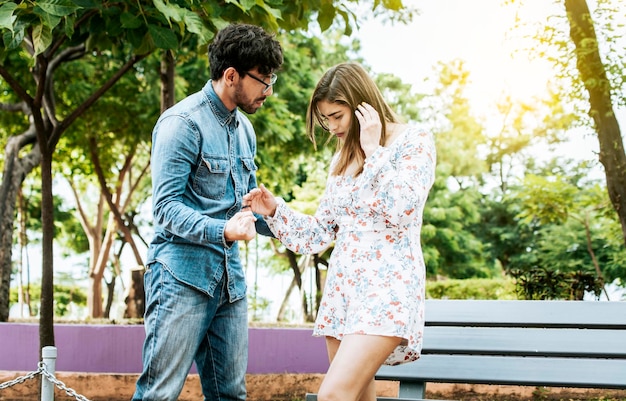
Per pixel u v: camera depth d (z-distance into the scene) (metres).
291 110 15.70
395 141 3.18
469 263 24.44
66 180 22.89
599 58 10.02
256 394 6.73
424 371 3.71
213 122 3.58
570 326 3.59
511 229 28.48
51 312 6.40
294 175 17.91
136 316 12.24
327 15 5.82
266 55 3.50
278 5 5.44
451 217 24.12
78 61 13.48
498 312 3.69
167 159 3.43
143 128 14.34
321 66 17.84
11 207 9.95
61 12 4.39
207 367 3.74
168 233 3.52
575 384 3.54
